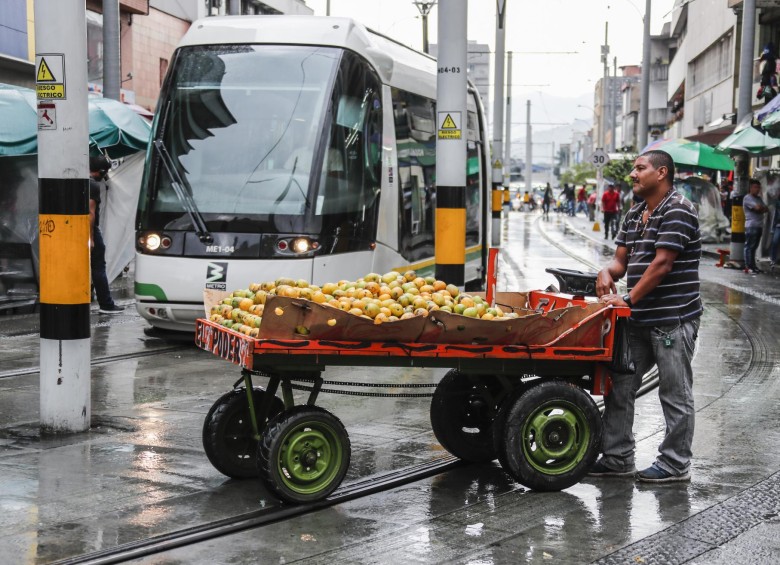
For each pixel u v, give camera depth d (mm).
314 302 5598
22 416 8141
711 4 43812
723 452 7203
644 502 6012
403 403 8797
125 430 7672
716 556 5086
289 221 11047
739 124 23641
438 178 10492
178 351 11484
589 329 6164
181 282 11203
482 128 18625
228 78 11703
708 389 9492
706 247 30609
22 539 5203
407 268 13344
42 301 7453
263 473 5742
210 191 11297
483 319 5875
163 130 11664
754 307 16062
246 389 6160
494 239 31594
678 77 58031
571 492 6227
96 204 14578
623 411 6535
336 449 5910
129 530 5371
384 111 12508
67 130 7332
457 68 10328
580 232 42781
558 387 6145
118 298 16875
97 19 28875
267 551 5105
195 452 7055
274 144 11359
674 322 6312
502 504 5961
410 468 6688
